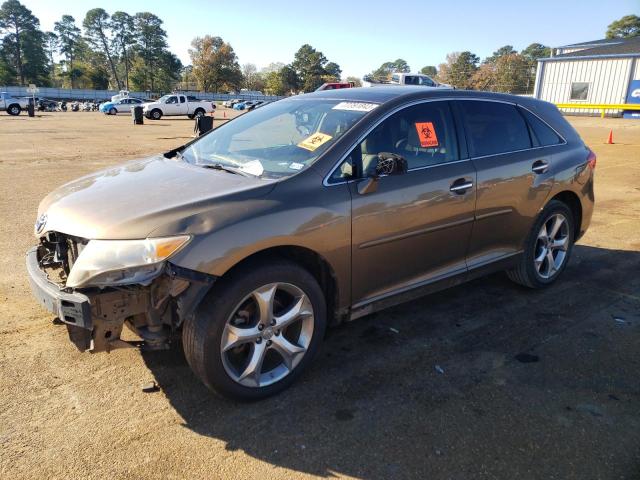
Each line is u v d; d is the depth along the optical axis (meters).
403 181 3.41
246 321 2.91
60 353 3.46
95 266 2.54
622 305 4.41
